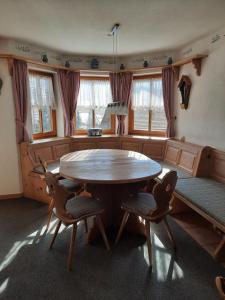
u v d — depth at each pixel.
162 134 4.25
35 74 3.71
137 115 4.45
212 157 2.93
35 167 3.35
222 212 2.01
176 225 2.64
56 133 4.28
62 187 1.85
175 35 3.03
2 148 3.34
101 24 2.63
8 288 1.71
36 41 3.26
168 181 1.89
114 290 1.69
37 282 1.77
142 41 3.29
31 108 3.65
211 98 3.02
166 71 3.85
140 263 1.98
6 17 2.42
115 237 2.38
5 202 3.31
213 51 2.92
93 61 4.04
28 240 2.33
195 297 1.63
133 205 2.13
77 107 4.36
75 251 2.14
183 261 2.01
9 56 3.04
